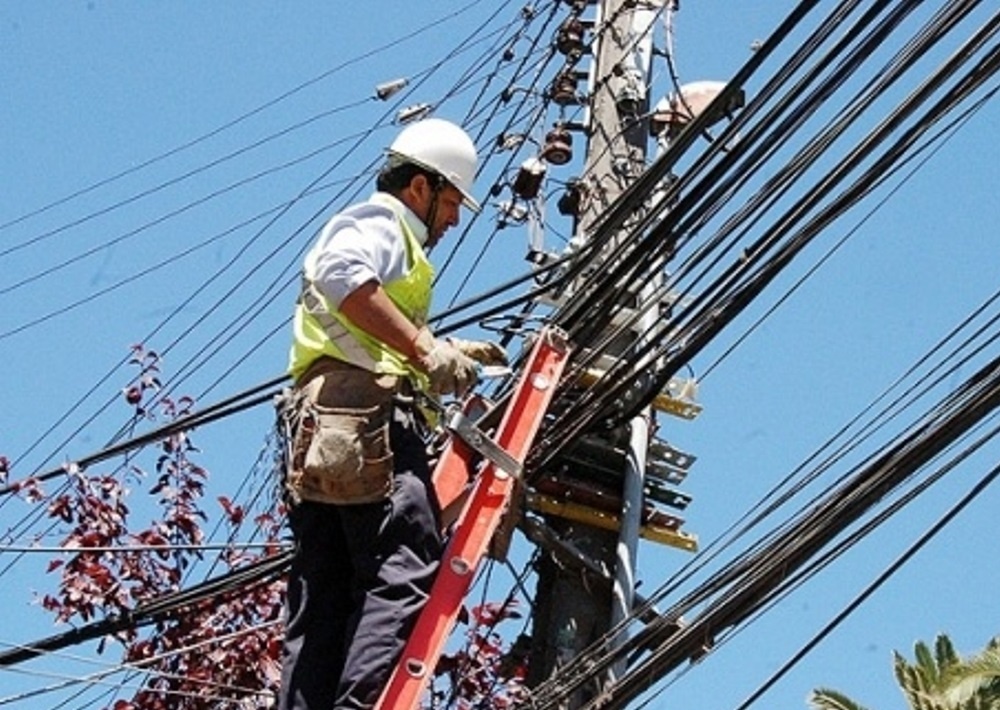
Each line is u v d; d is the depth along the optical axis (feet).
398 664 27.37
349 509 27.86
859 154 32.96
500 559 30.53
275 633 50.34
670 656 33.81
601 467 46.16
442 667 49.57
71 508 51.67
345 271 27.30
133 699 50.21
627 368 39.91
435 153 29.37
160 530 52.19
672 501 47.98
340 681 27.37
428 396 29.07
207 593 46.42
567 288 44.42
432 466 32.04
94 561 51.37
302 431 27.89
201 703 49.88
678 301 39.52
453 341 31.73
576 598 45.03
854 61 32.35
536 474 41.81
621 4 52.16
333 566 28.55
